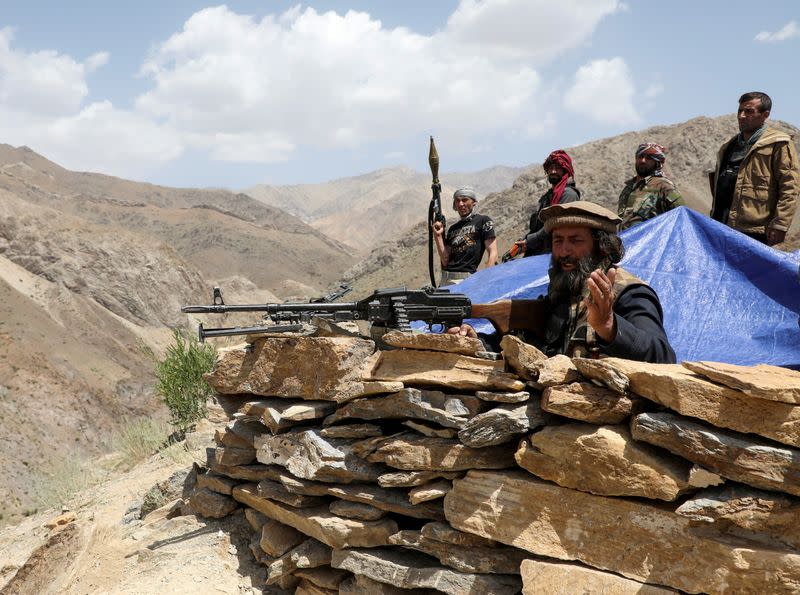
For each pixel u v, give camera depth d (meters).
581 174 101.69
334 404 4.54
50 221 108.88
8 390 65.25
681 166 102.06
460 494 3.60
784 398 2.76
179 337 9.95
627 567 3.05
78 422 66.19
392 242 120.31
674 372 3.11
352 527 4.06
